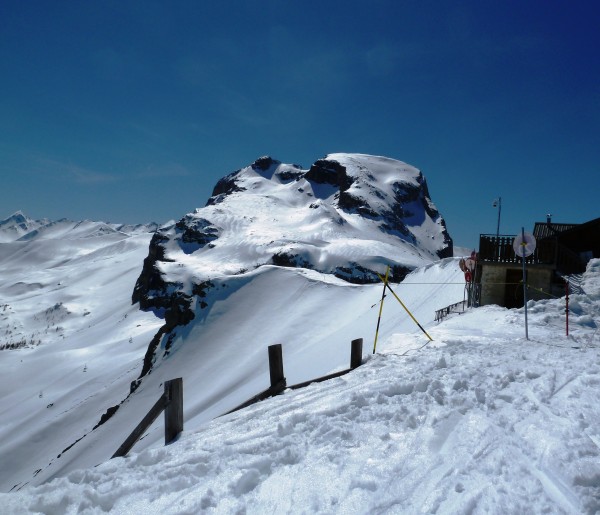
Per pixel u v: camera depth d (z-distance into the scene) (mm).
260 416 7551
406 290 49438
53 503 4883
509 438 5516
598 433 5488
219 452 5848
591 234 28844
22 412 111125
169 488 5035
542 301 19812
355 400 7355
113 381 101062
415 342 14391
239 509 4461
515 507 4090
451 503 4246
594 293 20156
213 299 85375
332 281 83125
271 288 84625
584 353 10273
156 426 30672
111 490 5066
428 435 5785
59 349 185000
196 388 56906
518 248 14586
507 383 7816
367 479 4777
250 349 65812
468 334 15516
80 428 75000
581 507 4055
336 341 40625
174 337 81500
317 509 4391
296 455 5496
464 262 26203
